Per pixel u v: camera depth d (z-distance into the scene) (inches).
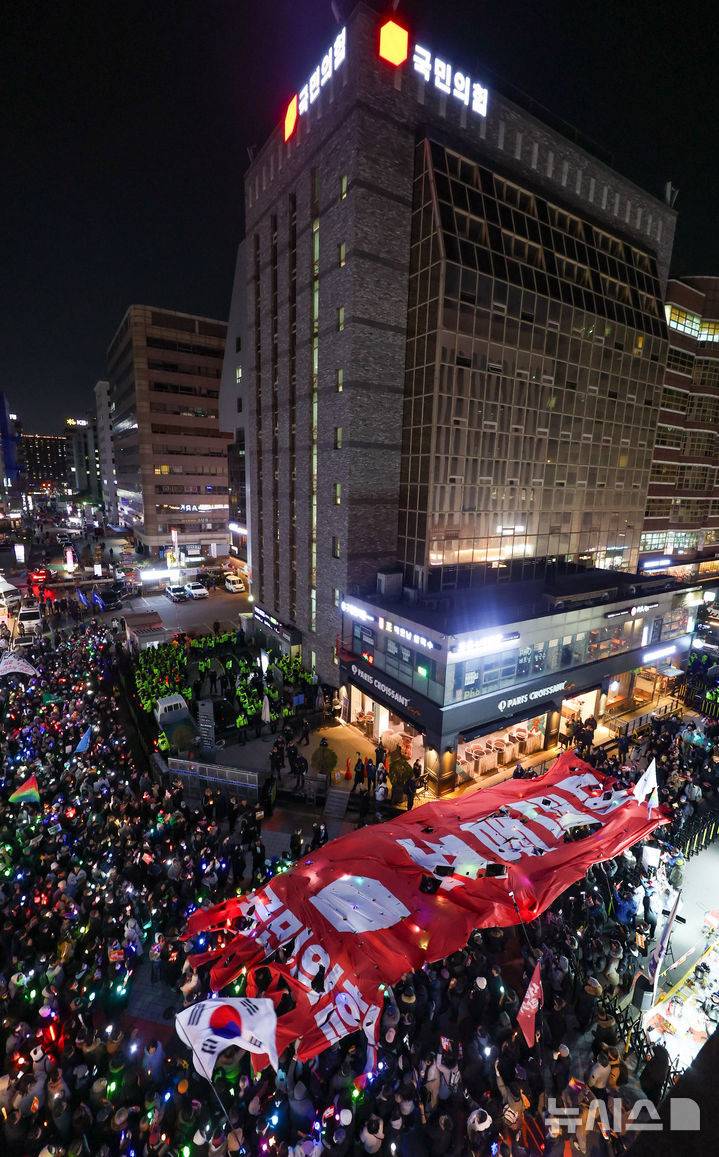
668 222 1685.5
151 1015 552.7
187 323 3213.6
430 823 621.6
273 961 470.6
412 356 1234.0
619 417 1583.4
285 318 1487.5
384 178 1139.9
